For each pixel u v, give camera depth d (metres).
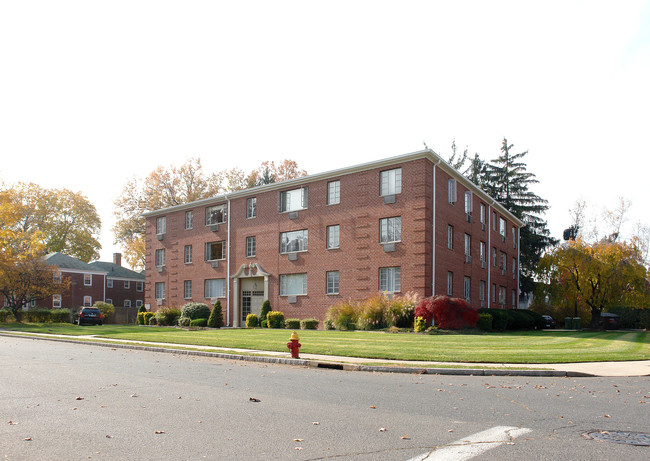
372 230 30.47
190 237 42.19
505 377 12.33
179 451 5.77
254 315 35.12
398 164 29.84
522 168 57.16
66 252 69.06
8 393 9.43
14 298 42.94
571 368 13.23
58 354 17.36
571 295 36.59
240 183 61.09
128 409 8.03
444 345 18.52
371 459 5.49
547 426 6.92
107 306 50.72
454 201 31.64
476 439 6.26
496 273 40.00
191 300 41.50
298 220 34.41
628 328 44.44
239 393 9.56
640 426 6.93
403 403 8.61
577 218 55.75
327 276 32.47
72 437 6.36
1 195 43.00
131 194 59.44
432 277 28.66
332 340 20.98
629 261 35.03
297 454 5.66
